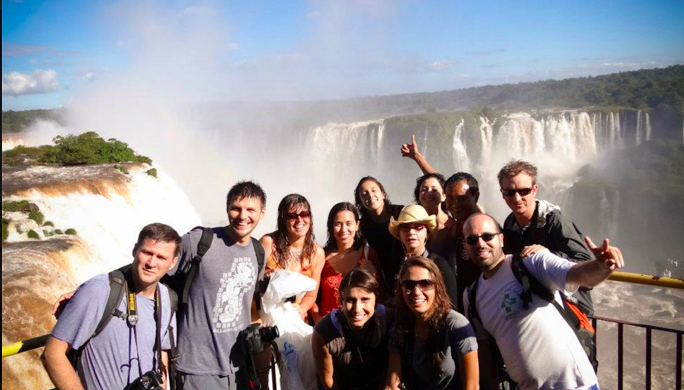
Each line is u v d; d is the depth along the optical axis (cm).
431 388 378
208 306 389
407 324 384
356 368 400
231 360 397
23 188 2966
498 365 406
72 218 2906
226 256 395
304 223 486
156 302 361
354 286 380
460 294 476
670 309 3138
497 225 388
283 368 448
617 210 6725
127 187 3619
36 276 2070
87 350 337
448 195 490
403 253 502
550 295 368
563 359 358
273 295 445
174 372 380
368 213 579
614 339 2598
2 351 367
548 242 435
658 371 2262
